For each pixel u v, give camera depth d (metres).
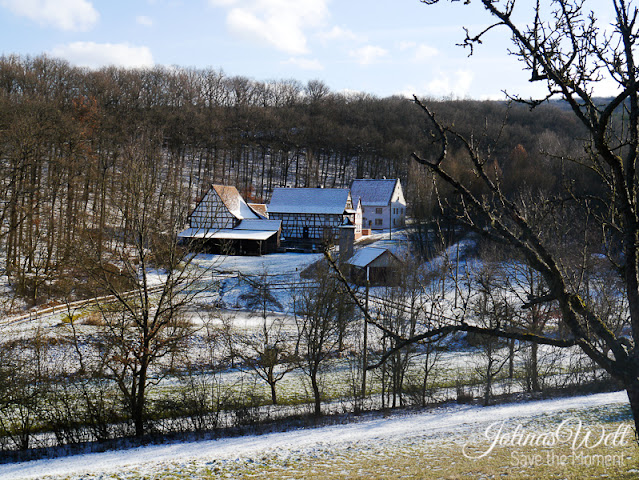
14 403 22.84
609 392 25.31
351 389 29.42
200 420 23.20
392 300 29.89
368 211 85.75
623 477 10.34
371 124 128.75
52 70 101.19
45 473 15.75
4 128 44.69
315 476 13.29
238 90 147.25
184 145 105.88
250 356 33.44
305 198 75.50
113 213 48.38
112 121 85.12
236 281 49.59
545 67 4.84
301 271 52.28
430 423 20.91
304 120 128.75
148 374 29.86
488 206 5.52
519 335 5.38
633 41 5.02
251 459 15.91
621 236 6.06
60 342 30.67
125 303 21.84
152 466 15.64
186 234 67.12
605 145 5.12
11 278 43.28
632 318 5.36
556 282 5.37
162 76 132.25
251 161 125.19
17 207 40.16
